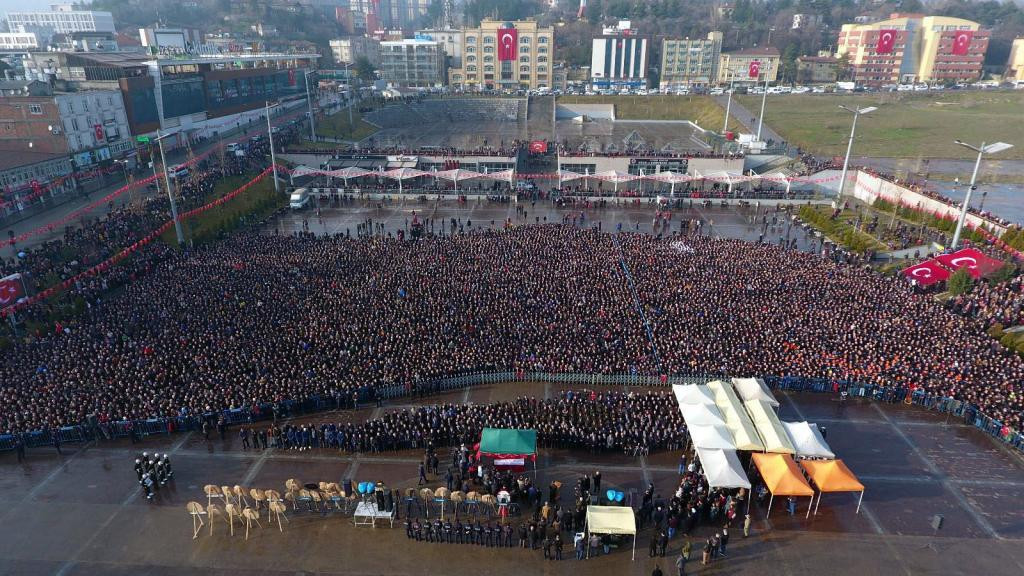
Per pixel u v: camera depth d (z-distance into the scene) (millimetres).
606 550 29109
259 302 51656
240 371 41219
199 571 27750
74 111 93000
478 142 146125
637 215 88625
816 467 31344
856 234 73250
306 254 64688
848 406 40844
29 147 92188
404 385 41281
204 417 37406
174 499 32344
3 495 32344
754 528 30703
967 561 28672
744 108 176375
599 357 43750
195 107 124562
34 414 36219
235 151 108125
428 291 54000
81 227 68875
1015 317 49281
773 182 103062
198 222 77875
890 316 49469
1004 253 64125
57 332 47438
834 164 106938
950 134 142750
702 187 105125
